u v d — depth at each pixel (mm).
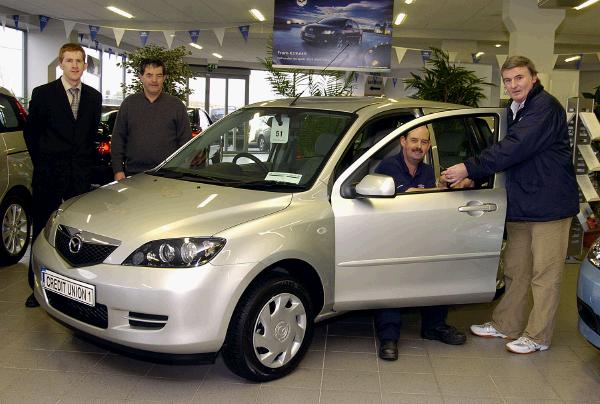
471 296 3711
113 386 3160
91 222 3186
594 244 3479
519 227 3910
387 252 3453
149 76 4598
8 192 5262
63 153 4402
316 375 3367
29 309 4262
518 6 9750
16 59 16344
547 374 3508
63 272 3117
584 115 5973
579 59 14969
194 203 3225
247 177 3627
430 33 15500
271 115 3918
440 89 9203
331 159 3471
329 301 3383
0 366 3340
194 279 2848
